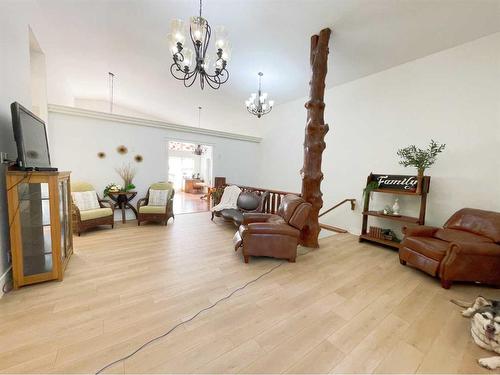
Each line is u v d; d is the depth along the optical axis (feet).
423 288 7.51
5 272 6.41
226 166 21.59
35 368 4.00
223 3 9.23
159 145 17.48
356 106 14.49
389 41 10.64
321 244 11.94
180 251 10.14
